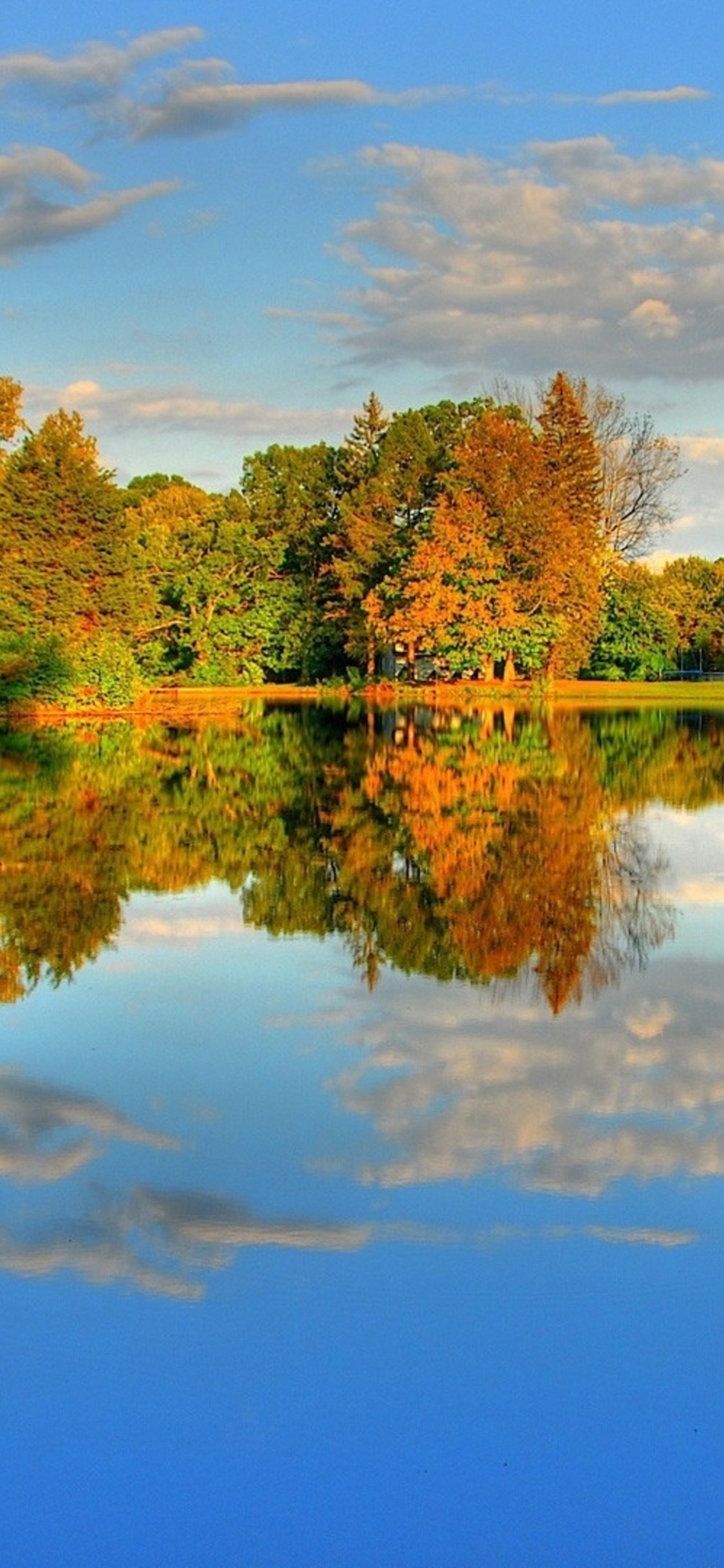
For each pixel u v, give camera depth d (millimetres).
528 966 12945
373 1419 5707
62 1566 4926
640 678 87125
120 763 33906
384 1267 6848
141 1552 4992
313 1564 4926
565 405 75125
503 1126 8672
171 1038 10609
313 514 86062
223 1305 6500
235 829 22047
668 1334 6262
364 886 17047
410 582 68562
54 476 56250
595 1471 5379
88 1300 6551
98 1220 7383
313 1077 9633
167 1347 6184
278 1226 7258
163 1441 5578
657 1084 9461
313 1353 6125
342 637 80250
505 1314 6418
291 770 32344
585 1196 7625
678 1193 7660
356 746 40281
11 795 26609
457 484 69375
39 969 12844
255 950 13578
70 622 56375
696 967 12836
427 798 26703
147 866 18500
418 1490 5293
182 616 79812
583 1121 8750
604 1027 10836
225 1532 5078
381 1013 11297
